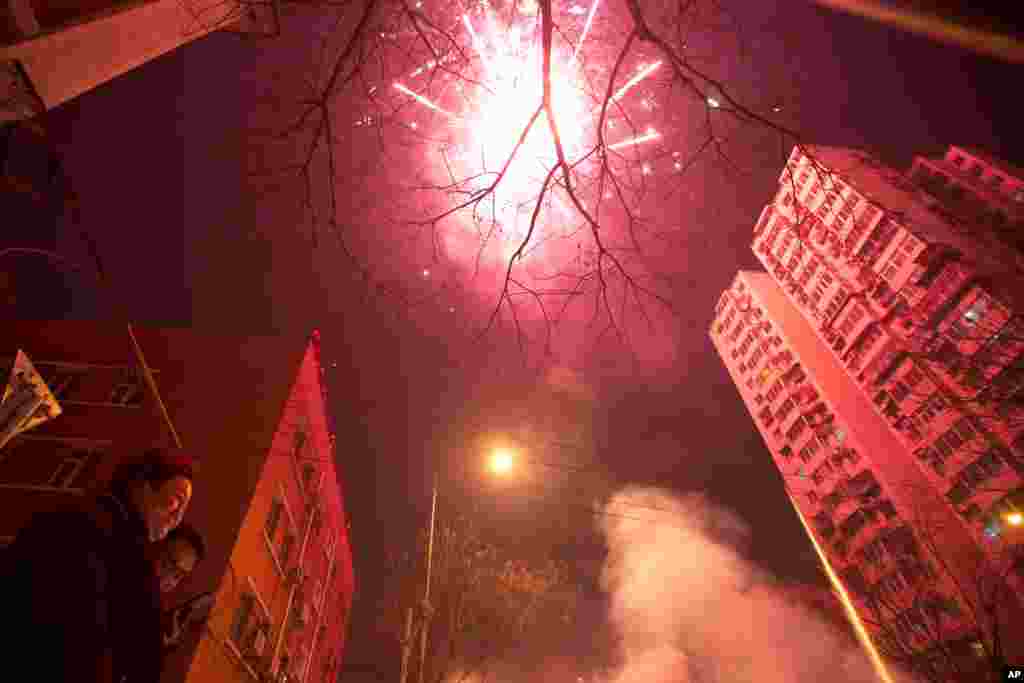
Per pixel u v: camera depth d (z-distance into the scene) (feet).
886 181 183.32
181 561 9.29
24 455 53.42
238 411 60.29
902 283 161.68
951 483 150.10
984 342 141.49
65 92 23.63
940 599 134.82
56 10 22.07
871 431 183.62
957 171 185.47
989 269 144.05
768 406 226.79
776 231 215.51
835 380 199.11
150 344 64.90
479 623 70.28
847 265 182.29
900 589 156.56
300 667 78.89
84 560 5.93
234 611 51.75
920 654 60.70
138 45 27.71
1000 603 128.57
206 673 46.06
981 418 142.61
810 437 203.51
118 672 6.46
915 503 162.40
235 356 66.13
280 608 65.21
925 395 158.10
